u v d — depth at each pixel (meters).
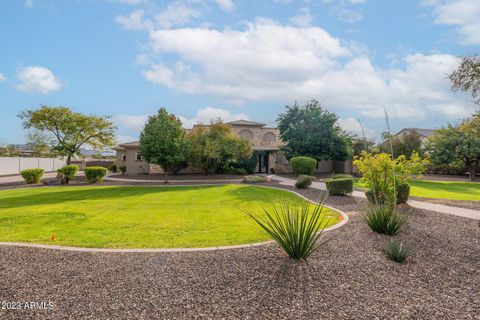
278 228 4.60
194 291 3.37
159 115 19.86
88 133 26.91
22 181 20.73
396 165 8.73
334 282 3.66
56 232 6.24
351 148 25.73
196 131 23.78
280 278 3.72
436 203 10.31
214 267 4.09
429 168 29.56
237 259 4.41
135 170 27.47
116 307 3.00
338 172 29.53
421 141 27.70
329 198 11.45
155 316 2.84
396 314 2.95
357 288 3.51
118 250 4.87
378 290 3.48
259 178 19.88
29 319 2.76
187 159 23.31
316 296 3.29
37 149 29.86
